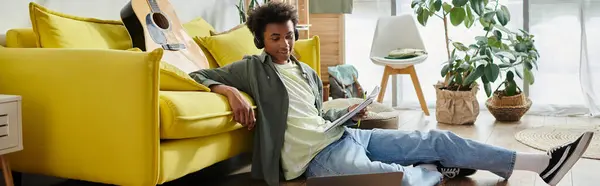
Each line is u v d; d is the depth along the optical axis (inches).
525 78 169.8
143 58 71.6
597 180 93.1
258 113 88.1
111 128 74.1
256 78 89.0
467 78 159.8
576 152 81.6
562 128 149.8
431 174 83.8
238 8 161.8
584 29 175.5
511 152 85.1
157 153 73.0
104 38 95.7
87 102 75.5
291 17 89.4
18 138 73.8
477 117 176.1
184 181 94.4
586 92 176.1
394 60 175.5
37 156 80.9
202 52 112.5
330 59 205.6
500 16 167.8
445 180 91.4
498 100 165.8
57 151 78.9
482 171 97.9
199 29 126.0
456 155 86.6
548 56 181.5
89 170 76.8
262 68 89.6
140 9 99.0
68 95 77.0
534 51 167.0
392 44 186.9
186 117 75.0
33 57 80.0
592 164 104.6
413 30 185.3
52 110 78.4
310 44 121.3
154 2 104.7
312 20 205.5
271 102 88.0
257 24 89.1
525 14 182.4
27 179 95.3
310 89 92.0
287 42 89.1
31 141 81.0
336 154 84.9
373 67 202.1
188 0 141.6
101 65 74.4
